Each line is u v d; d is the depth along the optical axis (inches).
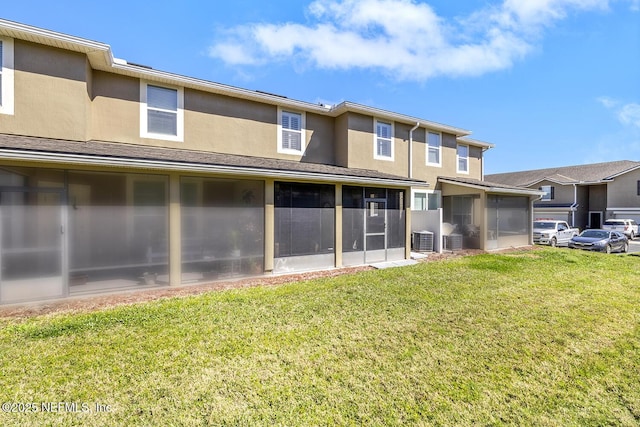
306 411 109.9
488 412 110.4
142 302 234.2
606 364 144.9
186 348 155.2
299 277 323.0
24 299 226.5
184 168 265.3
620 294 260.8
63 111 293.0
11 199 224.1
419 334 175.8
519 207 618.5
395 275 326.6
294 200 346.3
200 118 387.5
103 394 118.0
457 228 583.5
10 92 273.3
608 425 105.0
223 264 303.1
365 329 182.2
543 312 214.5
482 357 150.3
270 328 182.2
